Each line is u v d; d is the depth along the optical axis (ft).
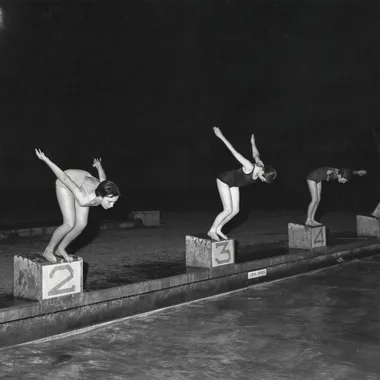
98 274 26.45
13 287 21.59
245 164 28.04
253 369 17.94
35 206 64.69
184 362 18.58
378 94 99.19
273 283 31.12
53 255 21.52
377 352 19.54
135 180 107.55
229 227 47.55
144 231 44.78
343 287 30.09
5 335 19.80
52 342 20.56
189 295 26.81
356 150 102.99
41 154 20.39
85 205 20.99
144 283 24.57
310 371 17.76
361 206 69.21
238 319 23.75
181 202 73.77
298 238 35.53
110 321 23.25
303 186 97.50
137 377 17.26
